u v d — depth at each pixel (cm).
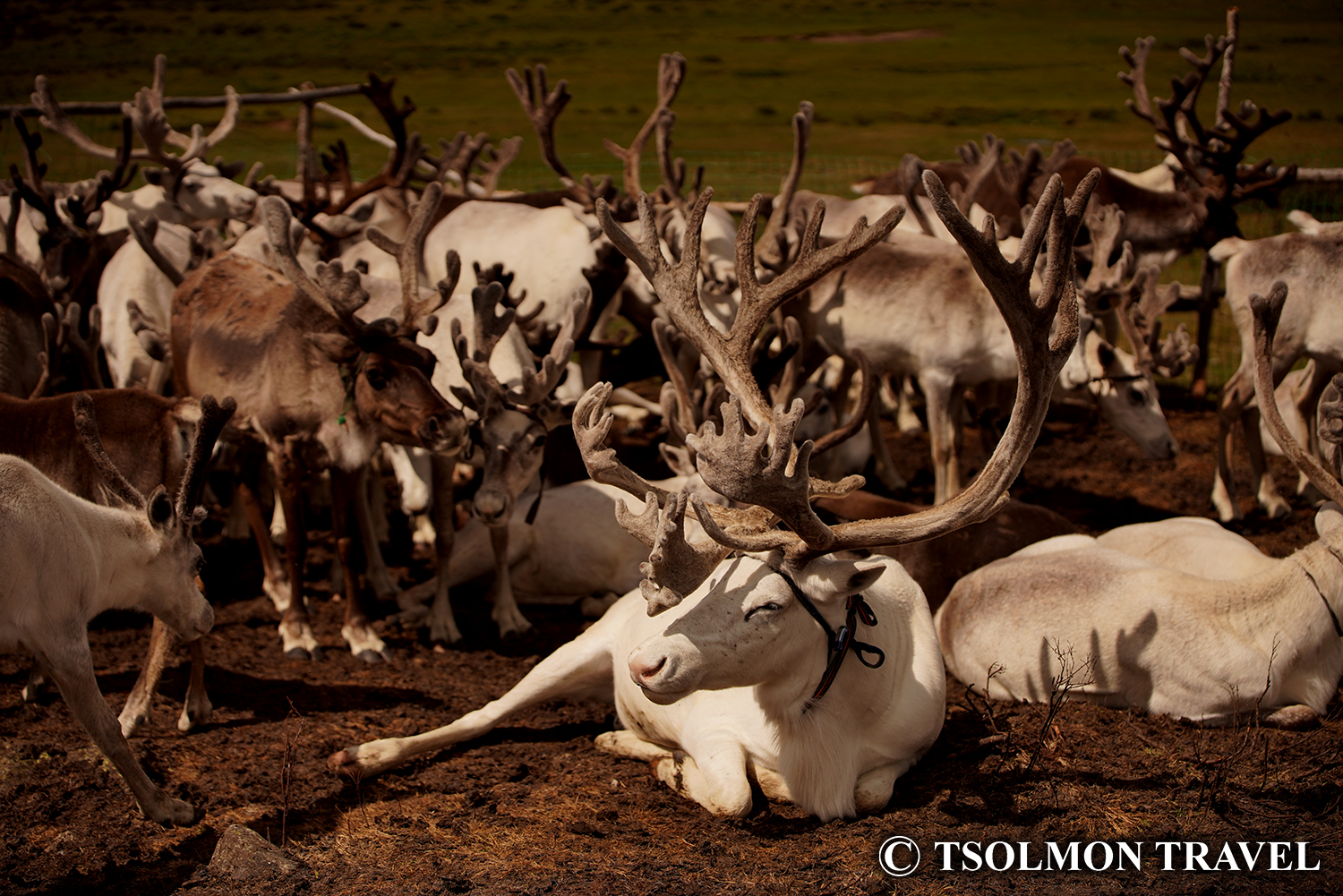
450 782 438
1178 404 1025
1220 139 1076
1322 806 410
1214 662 460
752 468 338
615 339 785
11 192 907
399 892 358
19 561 373
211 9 6356
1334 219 1410
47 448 475
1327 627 463
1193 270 1359
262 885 360
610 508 634
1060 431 971
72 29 5416
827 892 358
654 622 429
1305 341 736
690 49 5472
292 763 450
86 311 812
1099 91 3881
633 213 848
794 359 620
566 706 513
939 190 345
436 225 844
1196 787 421
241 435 570
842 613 379
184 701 505
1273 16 6038
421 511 659
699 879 365
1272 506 759
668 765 432
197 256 727
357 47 5291
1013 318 355
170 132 962
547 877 367
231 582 663
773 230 795
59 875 371
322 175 1153
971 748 450
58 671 387
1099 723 467
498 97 3866
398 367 536
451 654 573
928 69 4669
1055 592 495
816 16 6775
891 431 980
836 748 397
